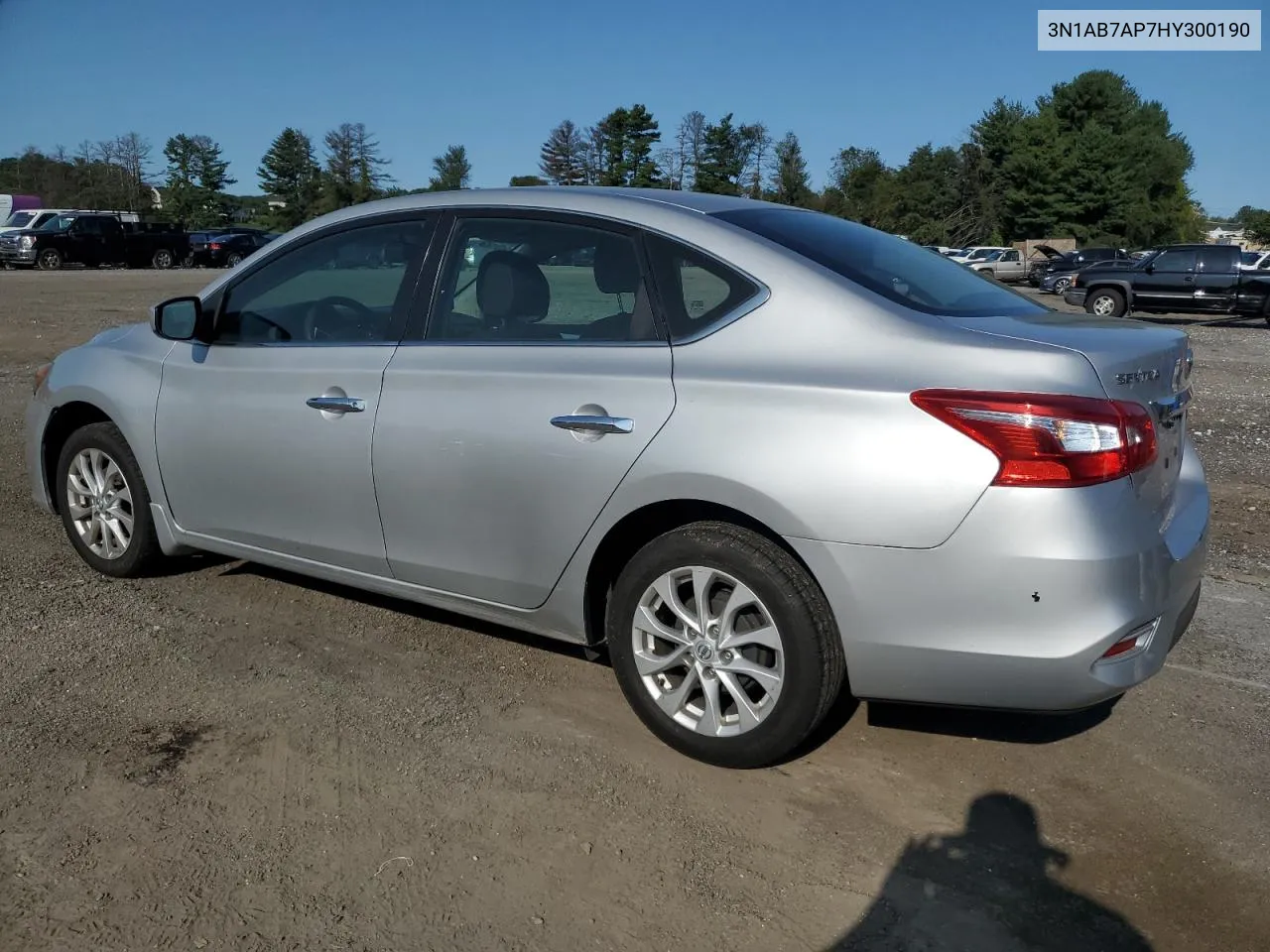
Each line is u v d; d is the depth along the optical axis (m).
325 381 3.79
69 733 3.33
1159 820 3.00
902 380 2.81
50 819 2.87
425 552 3.63
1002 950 2.46
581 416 3.20
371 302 3.84
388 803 2.99
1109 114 69.75
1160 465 2.97
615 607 3.31
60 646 3.98
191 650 3.98
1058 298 31.75
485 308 3.55
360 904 2.57
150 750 3.25
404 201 3.86
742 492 2.93
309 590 4.63
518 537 3.40
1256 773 3.25
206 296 4.31
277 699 3.60
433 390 3.53
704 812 2.99
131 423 4.38
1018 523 2.66
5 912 2.50
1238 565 5.25
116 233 37.56
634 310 3.27
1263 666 4.03
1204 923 2.57
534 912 2.56
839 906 2.61
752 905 2.60
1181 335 3.25
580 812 2.97
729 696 3.22
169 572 4.81
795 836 2.89
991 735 3.46
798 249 3.22
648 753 3.30
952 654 2.77
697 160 72.50
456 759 3.24
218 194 82.62
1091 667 2.70
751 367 3.00
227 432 4.06
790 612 2.95
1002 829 2.94
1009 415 2.67
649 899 2.62
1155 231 70.62
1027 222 70.56
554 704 3.62
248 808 2.95
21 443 7.61
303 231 4.10
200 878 2.65
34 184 81.69
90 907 2.53
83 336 14.52
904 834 2.91
